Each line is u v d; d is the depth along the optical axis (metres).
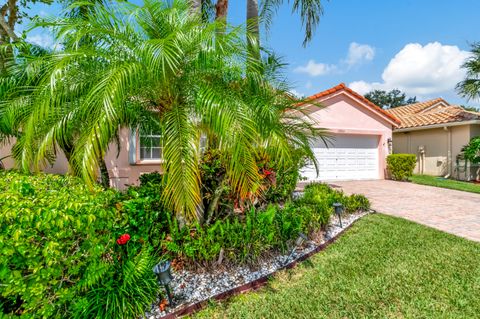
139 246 3.60
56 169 8.37
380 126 14.54
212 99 3.13
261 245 4.16
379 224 6.30
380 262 4.32
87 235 2.79
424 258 4.46
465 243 5.12
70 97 3.46
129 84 3.10
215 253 3.84
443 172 15.63
